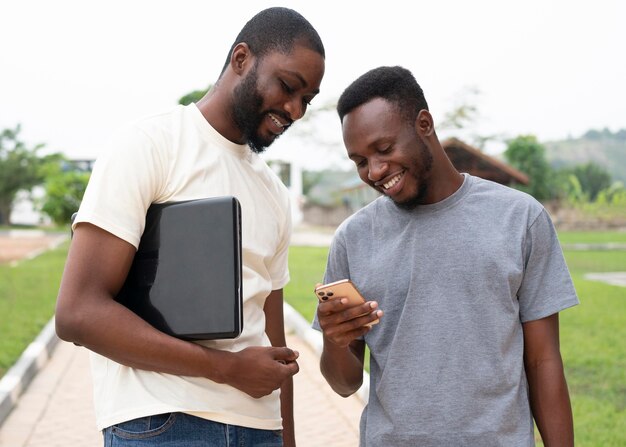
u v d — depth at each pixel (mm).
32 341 8305
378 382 2234
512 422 2082
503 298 2125
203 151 2180
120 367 2090
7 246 26266
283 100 2131
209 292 1995
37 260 19812
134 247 2021
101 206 1975
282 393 2514
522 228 2158
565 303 2135
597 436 4586
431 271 2186
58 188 23094
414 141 2150
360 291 2281
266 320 2506
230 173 2215
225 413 2074
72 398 6242
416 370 2143
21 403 6059
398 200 2195
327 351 2285
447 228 2201
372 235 2324
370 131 2135
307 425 5281
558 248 2195
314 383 6371
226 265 1993
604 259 19203
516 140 42000
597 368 6492
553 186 44906
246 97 2137
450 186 2244
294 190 40656
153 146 2090
